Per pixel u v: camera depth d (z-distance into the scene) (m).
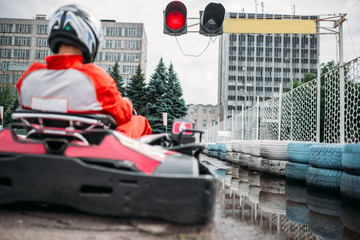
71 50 2.43
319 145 4.07
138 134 3.26
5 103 65.75
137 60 78.00
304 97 6.72
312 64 102.44
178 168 2.06
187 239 1.78
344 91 4.93
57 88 2.27
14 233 1.69
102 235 1.75
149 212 1.89
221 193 3.88
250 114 11.04
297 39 103.19
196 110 84.88
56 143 2.36
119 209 1.89
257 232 2.15
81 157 2.05
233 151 8.81
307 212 2.93
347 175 3.30
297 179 4.77
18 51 80.44
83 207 1.90
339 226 2.46
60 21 2.37
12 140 2.15
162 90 37.91
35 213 2.07
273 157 5.59
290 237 2.10
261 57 102.75
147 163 2.11
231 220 2.46
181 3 5.45
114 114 2.55
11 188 1.93
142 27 78.75
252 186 4.49
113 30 78.56
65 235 1.71
